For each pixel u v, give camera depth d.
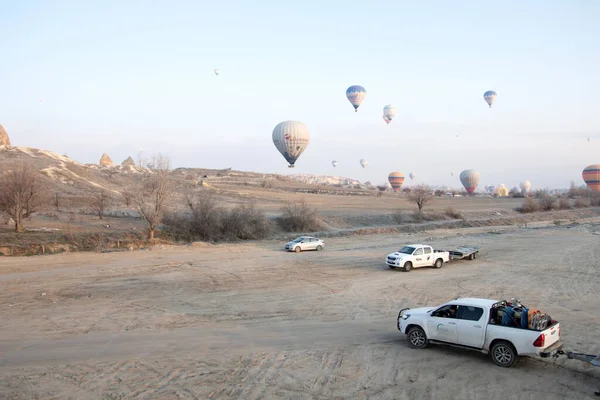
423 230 56.66
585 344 13.41
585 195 134.88
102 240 37.28
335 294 21.22
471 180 127.38
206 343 13.84
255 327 15.66
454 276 25.94
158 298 20.48
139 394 10.12
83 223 46.44
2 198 37.84
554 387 10.25
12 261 30.48
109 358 12.50
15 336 14.66
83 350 13.20
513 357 11.20
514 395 9.85
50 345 13.68
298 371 11.44
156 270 27.75
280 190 118.88
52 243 34.91
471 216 75.12
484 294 21.16
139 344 13.74
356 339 14.15
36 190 39.97
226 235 44.59
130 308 18.59
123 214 55.06
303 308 18.52
